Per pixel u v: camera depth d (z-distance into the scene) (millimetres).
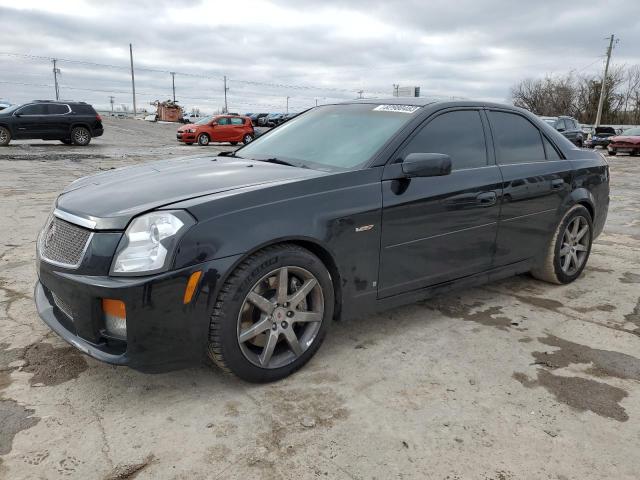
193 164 3344
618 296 4098
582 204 4340
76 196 2781
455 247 3355
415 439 2252
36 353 2910
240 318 2482
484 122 3650
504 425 2369
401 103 3527
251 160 3414
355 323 3443
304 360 2773
